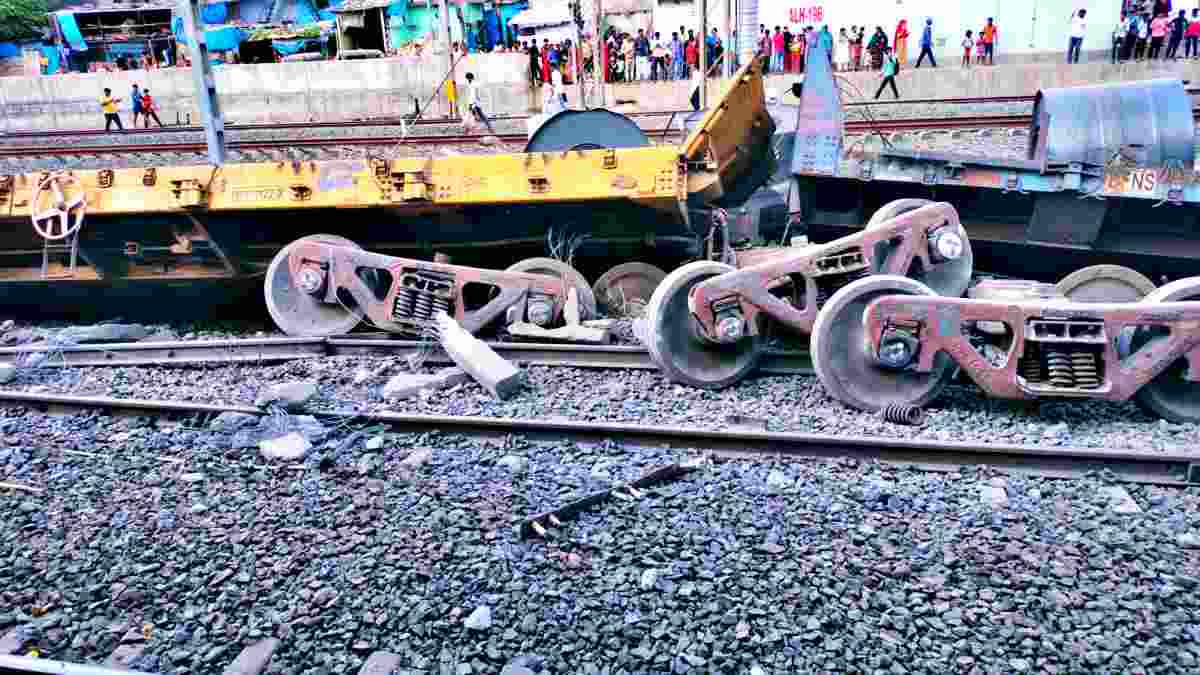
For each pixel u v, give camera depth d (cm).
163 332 948
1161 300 575
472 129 2050
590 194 823
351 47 3972
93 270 943
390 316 809
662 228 891
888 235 668
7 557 422
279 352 805
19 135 2202
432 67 3067
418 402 659
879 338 570
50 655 346
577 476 499
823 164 870
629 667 328
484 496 472
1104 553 401
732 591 373
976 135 1576
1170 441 544
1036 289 701
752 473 496
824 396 645
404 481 494
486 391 682
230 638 355
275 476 512
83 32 4066
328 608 370
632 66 3053
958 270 750
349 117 2955
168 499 483
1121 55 2697
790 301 693
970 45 2831
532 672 324
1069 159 806
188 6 1001
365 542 423
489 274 814
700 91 1914
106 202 877
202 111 1034
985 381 573
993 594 369
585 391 682
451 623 357
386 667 330
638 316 873
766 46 2730
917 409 588
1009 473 491
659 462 517
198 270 936
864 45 3077
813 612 358
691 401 647
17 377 748
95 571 407
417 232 910
